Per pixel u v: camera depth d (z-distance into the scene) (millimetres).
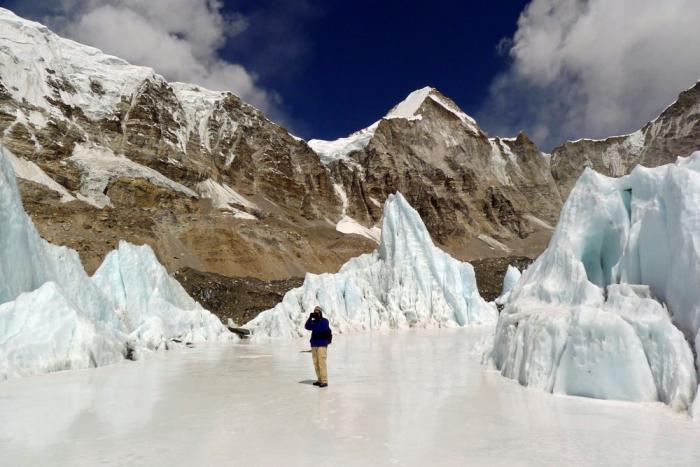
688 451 6211
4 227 19250
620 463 5746
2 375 13266
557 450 6258
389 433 7133
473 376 13023
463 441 6688
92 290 24156
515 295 15000
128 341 19828
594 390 9750
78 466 5738
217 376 13625
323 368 11570
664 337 9219
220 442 6707
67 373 14602
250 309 55406
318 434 7094
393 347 23031
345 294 39594
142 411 8820
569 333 10500
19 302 16609
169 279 34750
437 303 42000
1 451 6348
